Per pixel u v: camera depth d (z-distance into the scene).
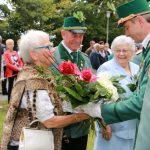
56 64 3.43
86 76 2.98
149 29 3.04
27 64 3.29
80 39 4.20
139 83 2.88
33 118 3.17
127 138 4.11
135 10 3.06
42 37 3.26
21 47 3.26
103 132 4.05
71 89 3.00
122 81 4.05
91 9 32.88
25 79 3.18
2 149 3.24
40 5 29.36
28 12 28.78
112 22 33.59
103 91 2.93
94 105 2.98
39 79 3.16
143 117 2.36
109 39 33.81
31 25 29.33
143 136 2.34
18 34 29.45
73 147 4.03
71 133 3.93
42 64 3.25
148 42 2.90
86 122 3.56
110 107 2.87
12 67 10.12
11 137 3.23
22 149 3.12
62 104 3.28
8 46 10.28
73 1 34.84
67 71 3.02
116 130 4.11
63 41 4.21
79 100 2.99
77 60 4.20
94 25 33.28
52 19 31.92
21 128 3.21
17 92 3.19
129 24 3.07
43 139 3.16
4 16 29.50
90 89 2.96
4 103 10.80
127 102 2.79
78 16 4.14
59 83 3.04
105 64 4.30
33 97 3.13
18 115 3.21
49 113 3.15
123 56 4.21
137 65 4.36
